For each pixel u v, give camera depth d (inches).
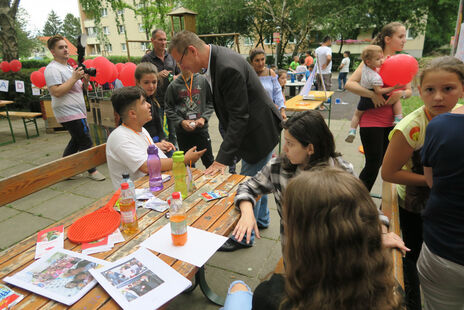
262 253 102.7
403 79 103.1
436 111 55.1
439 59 53.6
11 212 135.2
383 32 113.6
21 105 359.9
